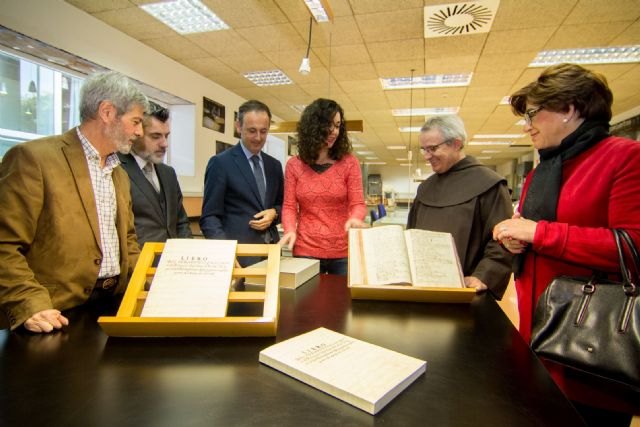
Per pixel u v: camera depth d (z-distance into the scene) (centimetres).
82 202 101
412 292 94
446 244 105
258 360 62
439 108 651
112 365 60
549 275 103
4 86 280
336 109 167
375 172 1836
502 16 311
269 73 477
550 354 83
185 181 456
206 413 47
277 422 45
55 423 44
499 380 56
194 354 64
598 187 91
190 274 76
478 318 86
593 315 81
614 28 331
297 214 180
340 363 58
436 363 62
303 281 116
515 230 95
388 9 301
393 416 46
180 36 361
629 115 603
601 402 88
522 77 470
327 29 340
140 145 167
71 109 332
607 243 83
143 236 165
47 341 70
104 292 110
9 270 84
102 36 328
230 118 550
